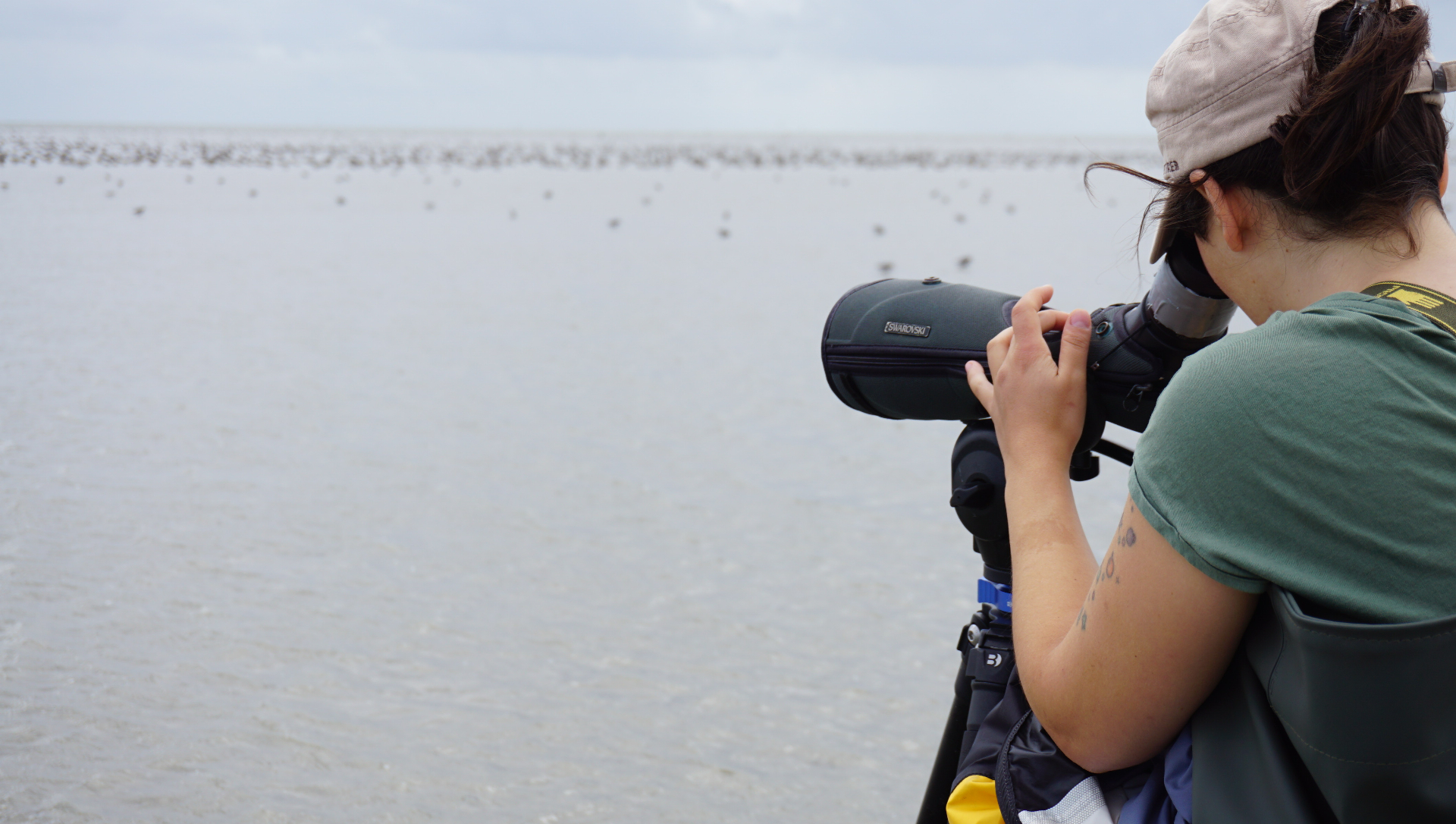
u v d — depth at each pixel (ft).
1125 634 3.86
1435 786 3.34
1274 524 3.53
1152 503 3.74
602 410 26.13
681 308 43.32
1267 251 4.11
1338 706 3.34
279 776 10.44
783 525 18.49
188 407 25.59
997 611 5.40
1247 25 3.88
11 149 225.97
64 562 15.75
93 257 59.72
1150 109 4.30
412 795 10.23
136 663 12.67
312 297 45.55
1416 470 3.43
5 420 23.97
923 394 5.32
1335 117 3.65
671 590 15.61
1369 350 3.54
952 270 56.34
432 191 134.72
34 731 11.05
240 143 383.65
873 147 501.15
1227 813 3.81
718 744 11.44
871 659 13.60
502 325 38.68
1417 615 3.43
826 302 45.47
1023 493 4.55
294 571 15.76
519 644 13.66
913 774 10.97
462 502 19.13
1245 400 3.58
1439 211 3.90
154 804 9.91
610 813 10.07
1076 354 4.55
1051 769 4.34
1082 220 94.79
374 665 12.91
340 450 22.24
